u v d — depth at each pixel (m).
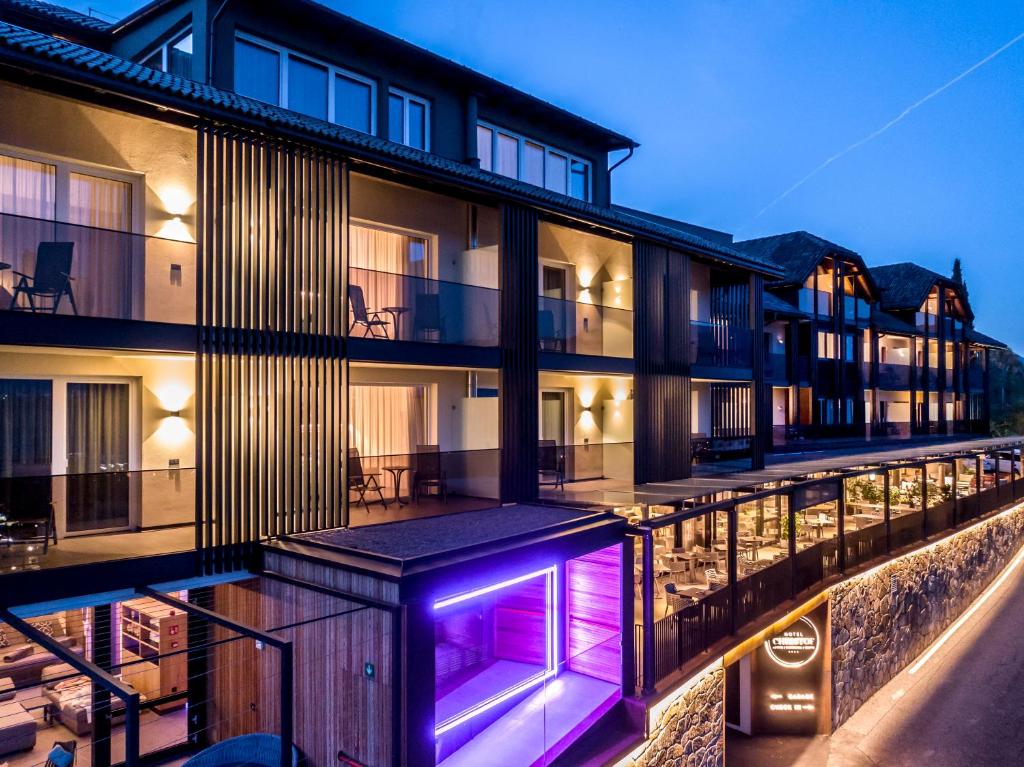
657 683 10.14
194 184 9.77
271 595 8.20
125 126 9.13
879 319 35.41
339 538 8.45
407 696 6.77
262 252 8.70
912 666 18.17
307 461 8.98
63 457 8.98
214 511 8.14
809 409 28.73
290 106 12.26
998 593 24.03
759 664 14.59
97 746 8.33
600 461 15.41
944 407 39.56
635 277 14.74
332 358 9.36
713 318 19.39
